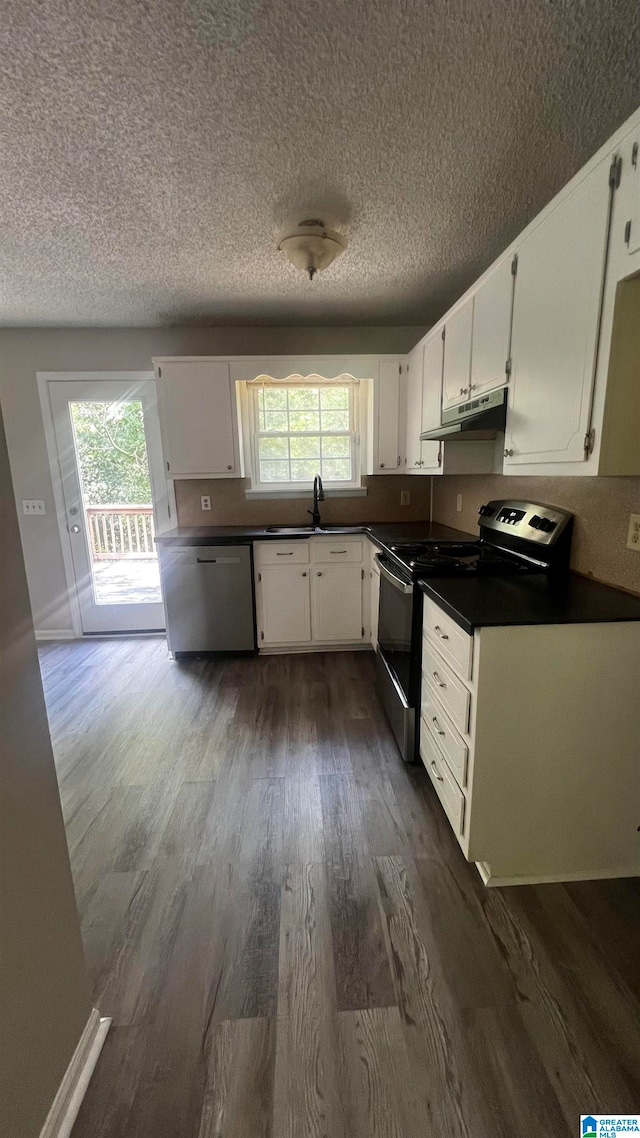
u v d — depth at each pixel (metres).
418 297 2.83
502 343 1.74
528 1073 0.99
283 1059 1.02
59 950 0.95
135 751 2.19
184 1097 0.96
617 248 1.11
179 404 3.16
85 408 3.49
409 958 1.23
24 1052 0.83
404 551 2.29
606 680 1.35
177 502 3.63
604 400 1.19
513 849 1.43
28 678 0.88
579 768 1.40
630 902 1.39
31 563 3.67
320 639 3.30
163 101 1.29
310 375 3.19
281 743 2.23
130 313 3.07
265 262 2.33
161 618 3.83
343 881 1.47
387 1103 0.94
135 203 1.80
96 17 1.05
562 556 1.86
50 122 1.36
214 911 1.37
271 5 1.03
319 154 1.53
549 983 1.16
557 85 1.26
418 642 1.92
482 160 1.58
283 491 3.64
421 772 2.00
